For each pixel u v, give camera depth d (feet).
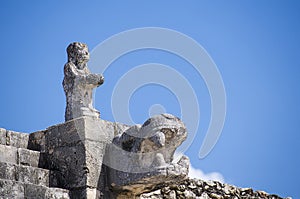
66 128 118.32
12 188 108.68
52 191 112.37
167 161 114.11
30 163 117.70
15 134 121.49
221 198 142.41
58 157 118.11
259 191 149.59
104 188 116.57
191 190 138.92
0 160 114.32
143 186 115.85
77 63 120.98
